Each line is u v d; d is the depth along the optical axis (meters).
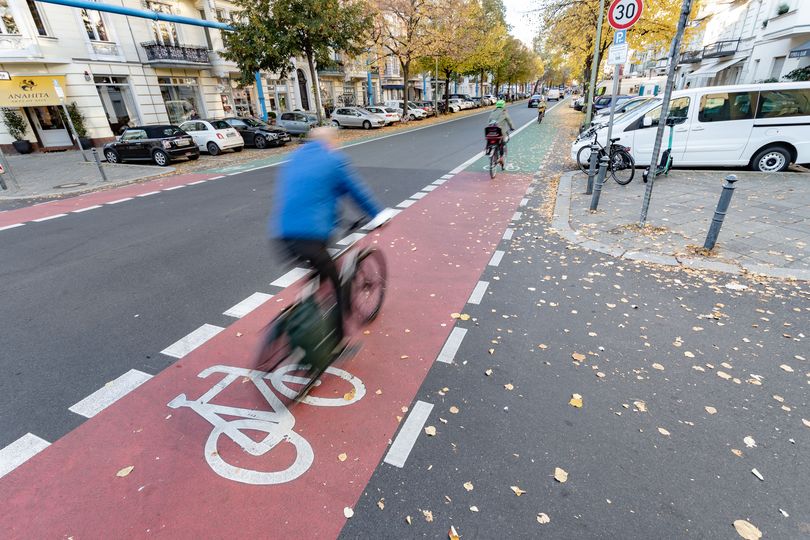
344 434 2.75
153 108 24.61
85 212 9.05
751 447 2.59
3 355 3.73
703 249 5.50
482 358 3.52
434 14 28.88
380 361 3.49
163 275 5.41
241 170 13.94
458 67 39.78
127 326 4.16
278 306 4.52
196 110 27.62
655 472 2.44
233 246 6.43
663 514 2.20
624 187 9.07
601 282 4.84
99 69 21.81
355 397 3.09
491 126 11.01
